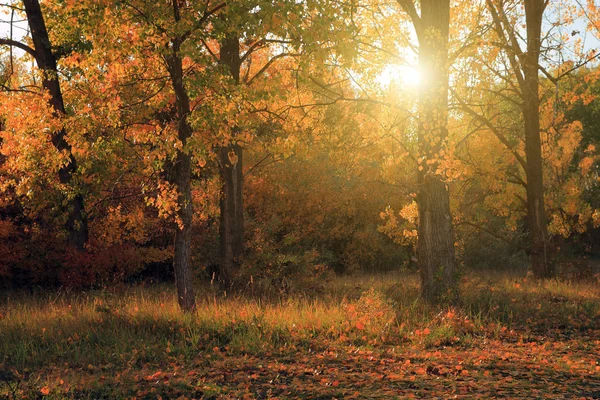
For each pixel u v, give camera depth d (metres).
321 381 6.71
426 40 12.81
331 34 9.35
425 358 8.18
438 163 12.77
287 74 14.19
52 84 16.14
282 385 6.58
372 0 13.95
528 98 18.38
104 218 17.66
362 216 26.03
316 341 9.14
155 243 20.52
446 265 13.02
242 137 10.60
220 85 9.93
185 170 11.12
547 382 6.71
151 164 10.64
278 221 21.94
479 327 10.47
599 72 18.28
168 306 11.24
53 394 6.19
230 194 15.64
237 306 11.60
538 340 9.81
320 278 16.48
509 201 20.38
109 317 10.00
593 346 9.22
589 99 19.14
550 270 19.31
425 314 11.40
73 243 17.19
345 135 14.41
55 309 11.22
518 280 17.03
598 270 27.05
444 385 6.58
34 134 13.45
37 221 18.11
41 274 15.47
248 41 14.46
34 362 7.88
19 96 14.59
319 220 24.05
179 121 10.65
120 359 7.97
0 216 17.69
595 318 11.70
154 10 9.48
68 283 14.95
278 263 16.12
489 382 6.68
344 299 11.87
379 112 14.08
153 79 10.90
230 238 15.55
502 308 12.27
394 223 20.67
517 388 6.41
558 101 19.73
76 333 9.21
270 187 23.20
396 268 27.62
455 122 17.59
